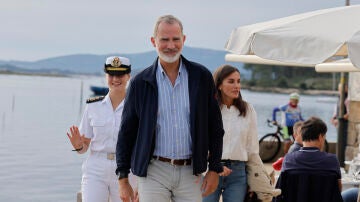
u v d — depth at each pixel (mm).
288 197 10695
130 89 8461
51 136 56031
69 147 47500
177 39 8188
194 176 8453
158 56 8367
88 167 10414
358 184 13203
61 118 79250
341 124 23188
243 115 10344
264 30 9820
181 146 8336
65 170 35406
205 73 8430
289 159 10711
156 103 8312
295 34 9570
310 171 10547
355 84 22797
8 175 33125
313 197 10586
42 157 40875
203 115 8352
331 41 9234
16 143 49281
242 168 10461
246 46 10156
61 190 29156
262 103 149750
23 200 26672
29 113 86375
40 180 31734
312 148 10625
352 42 8812
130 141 8594
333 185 10555
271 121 26609
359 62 8766
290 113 26688
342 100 23266
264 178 10422
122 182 8609
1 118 75625
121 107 10297
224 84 10297
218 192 10516
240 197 10477
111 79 10273
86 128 10422
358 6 10672
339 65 14461
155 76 8367
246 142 10461
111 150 10297
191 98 8320
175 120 8312
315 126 10570
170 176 8375
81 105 112250
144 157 8328
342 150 23141
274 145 25250
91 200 10250
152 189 8398
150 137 8289
